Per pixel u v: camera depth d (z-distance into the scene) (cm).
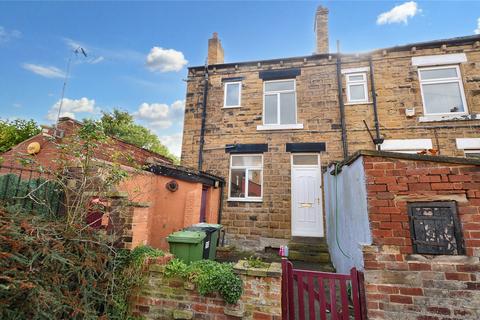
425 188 320
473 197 304
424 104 784
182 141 925
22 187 310
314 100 852
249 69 932
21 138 1017
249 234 787
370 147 778
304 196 796
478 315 279
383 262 310
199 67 966
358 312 303
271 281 286
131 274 314
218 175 862
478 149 717
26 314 221
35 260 238
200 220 700
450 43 786
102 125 344
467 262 291
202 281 293
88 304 262
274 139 848
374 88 810
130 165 557
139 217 353
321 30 941
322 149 805
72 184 317
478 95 745
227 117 909
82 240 275
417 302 292
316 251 680
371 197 333
